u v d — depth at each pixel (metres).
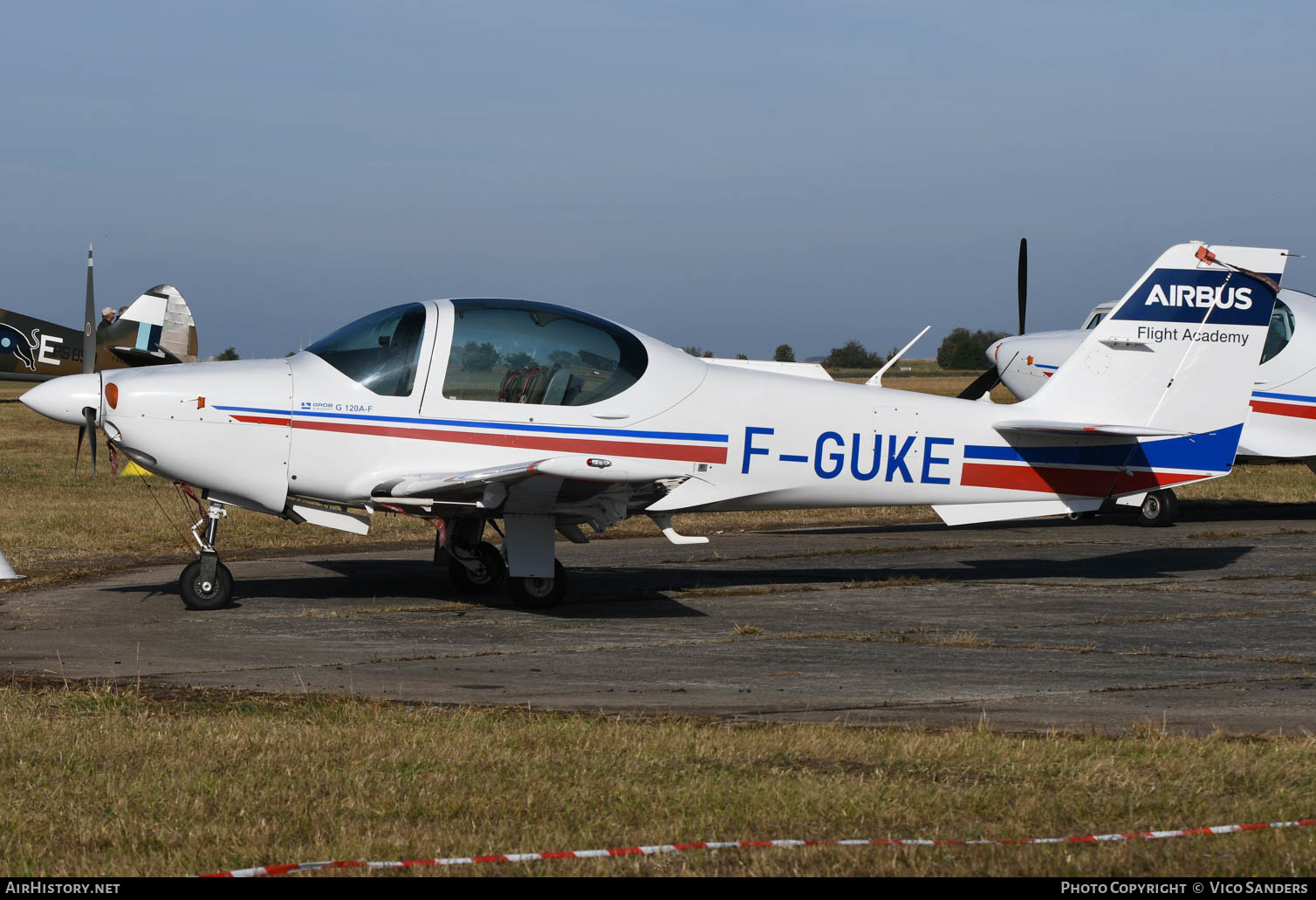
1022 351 38.03
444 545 21.72
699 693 14.28
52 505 35.50
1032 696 14.16
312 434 20.17
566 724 12.09
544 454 20.73
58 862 8.26
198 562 20.30
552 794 9.69
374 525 32.44
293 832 8.88
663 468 21.28
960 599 21.55
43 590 22.39
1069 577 24.12
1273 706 13.56
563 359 20.94
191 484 20.45
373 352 20.59
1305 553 27.44
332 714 12.74
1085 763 10.50
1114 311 23.14
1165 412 23.30
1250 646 17.28
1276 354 34.22
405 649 16.98
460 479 18.81
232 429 20.00
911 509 36.81
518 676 15.25
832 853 8.30
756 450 21.73
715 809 9.34
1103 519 34.41
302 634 18.16
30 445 58.62
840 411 22.12
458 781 10.07
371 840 8.59
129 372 20.30
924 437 22.41
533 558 20.30
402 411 20.36
